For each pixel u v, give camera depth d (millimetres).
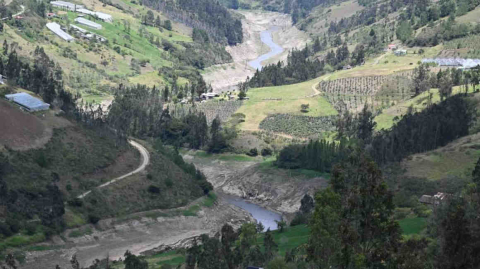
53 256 165250
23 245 161750
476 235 100750
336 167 117438
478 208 113000
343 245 105562
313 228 106188
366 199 110125
